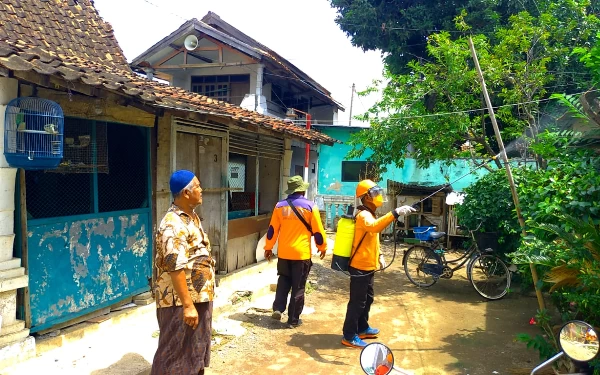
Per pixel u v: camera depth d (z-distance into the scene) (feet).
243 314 19.31
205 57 49.78
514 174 21.90
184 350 11.00
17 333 12.92
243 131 24.75
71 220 14.97
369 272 15.96
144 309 17.58
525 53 29.48
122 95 13.55
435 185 40.98
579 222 10.82
